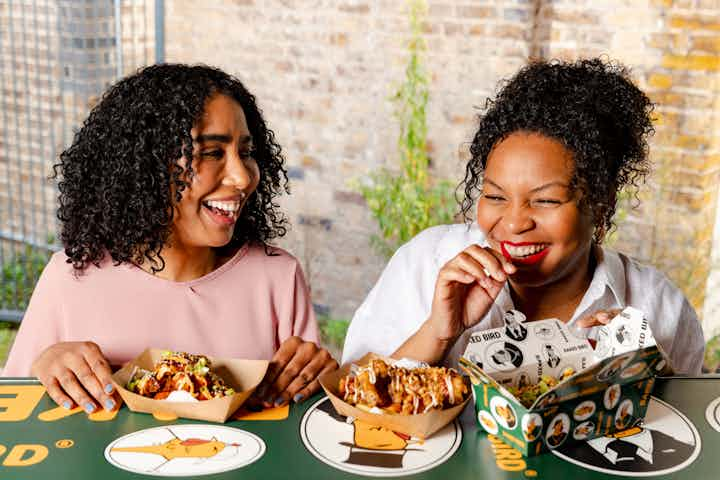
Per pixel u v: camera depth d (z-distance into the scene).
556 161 1.45
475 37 3.57
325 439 1.25
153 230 1.66
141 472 1.15
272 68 3.96
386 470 1.18
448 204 3.72
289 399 1.37
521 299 1.72
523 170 1.45
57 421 1.28
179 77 1.63
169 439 1.24
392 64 3.72
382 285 1.87
